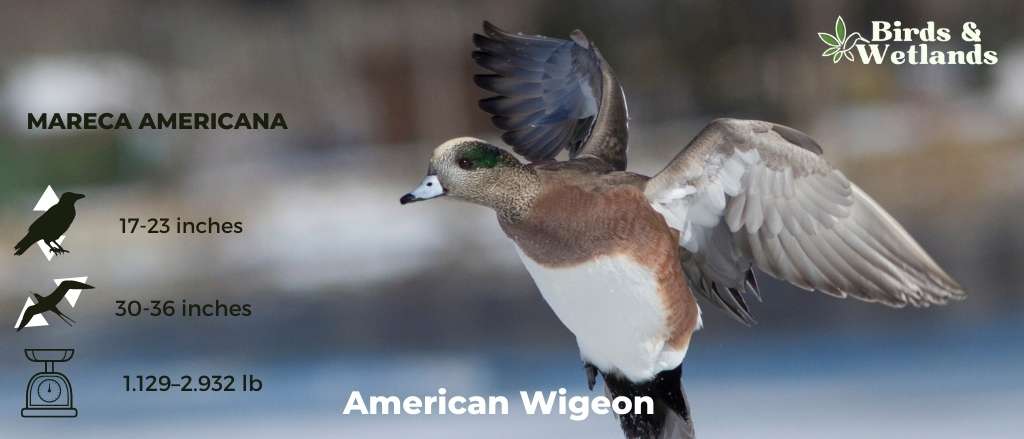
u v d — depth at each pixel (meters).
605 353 6.18
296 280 21.27
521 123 7.13
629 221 6.00
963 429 10.80
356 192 25.86
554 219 5.97
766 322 16.09
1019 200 22.53
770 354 14.36
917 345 14.25
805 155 6.19
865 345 14.49
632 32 28.92
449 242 22.70
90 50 30.33
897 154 25.02
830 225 6.36
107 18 30.44
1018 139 24.75
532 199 5.98
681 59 28.56
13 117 27.47
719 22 28.47
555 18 29.09
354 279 21.11
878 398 12.06
